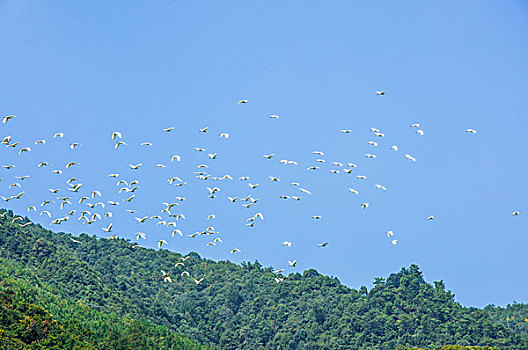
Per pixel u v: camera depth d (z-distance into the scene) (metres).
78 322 180.50
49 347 159.88
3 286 188.25
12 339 156.00
